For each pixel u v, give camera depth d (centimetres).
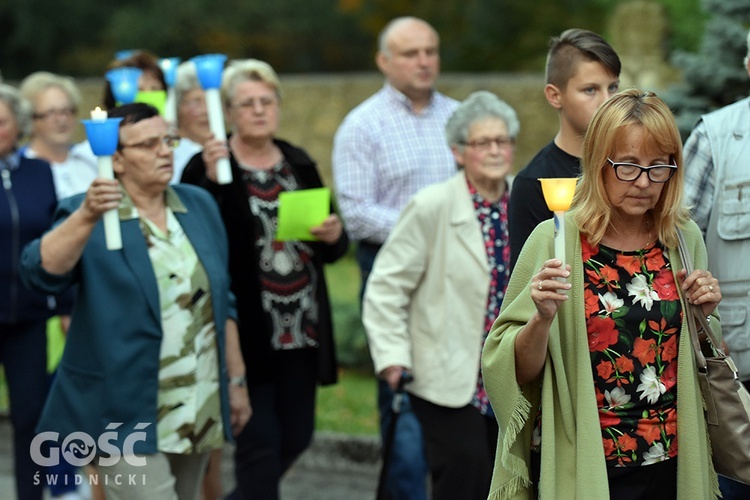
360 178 1378
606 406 708
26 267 947
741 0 1536
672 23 2380
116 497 960
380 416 1308
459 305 1041
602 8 3322
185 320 980
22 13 4112
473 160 1045
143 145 974
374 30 3806
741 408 706
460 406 1027
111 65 1335
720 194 912
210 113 1141
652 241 721
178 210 1009
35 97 1480
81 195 1005
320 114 2675
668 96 1535
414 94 1398
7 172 1293
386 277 1066
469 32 3559
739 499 914
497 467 732
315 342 1184
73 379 966
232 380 1087
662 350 709
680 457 704
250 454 1148
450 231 1050
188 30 4000
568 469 705
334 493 1452
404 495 1280
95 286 961
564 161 857
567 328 707
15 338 1280
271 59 4119
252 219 1156
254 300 1147
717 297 702
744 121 915
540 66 3338
